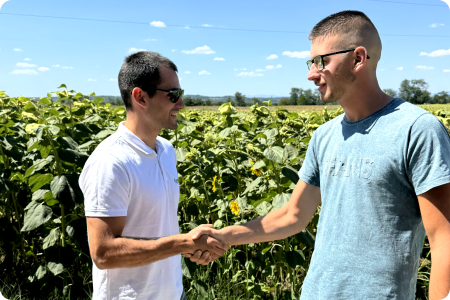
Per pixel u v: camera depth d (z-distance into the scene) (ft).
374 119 4.66
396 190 4.39
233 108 11.91
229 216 11.98
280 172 9.69
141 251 4.94
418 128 4.17
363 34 4.70
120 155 5.16
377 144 4.50
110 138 5.43
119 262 4.95
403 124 4.33
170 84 5.49
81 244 9.99
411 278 4.49
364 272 4.50
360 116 4.87
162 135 13.08
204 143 12.55
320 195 5.88
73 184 9.01
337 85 4.84
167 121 5.69
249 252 11.81
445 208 4.00
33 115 10.69
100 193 4.94
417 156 4.14
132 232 5.38
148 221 5.45
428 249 12.67
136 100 5.47
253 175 13.41
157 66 5.43
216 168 11.69
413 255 4.44
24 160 13.07
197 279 10.66
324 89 5.04
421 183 4.10
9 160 13.21
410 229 4.41
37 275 10.28
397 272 4.37
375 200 4.46
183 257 9.16
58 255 9.69
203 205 11.59
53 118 12.64
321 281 4.86
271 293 10.71
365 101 4.78
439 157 4.00
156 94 5.43
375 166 4.46
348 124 4.98
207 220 12.01
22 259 12.60
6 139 11.80
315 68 5.04
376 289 4.40
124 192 5.08
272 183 10.37
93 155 5.21
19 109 14.35
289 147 8.66
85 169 5.19
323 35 4.90
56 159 9.46
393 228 4.40
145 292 5.43
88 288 10.57
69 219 10.59
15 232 11.62
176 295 5.92
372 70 4.78
